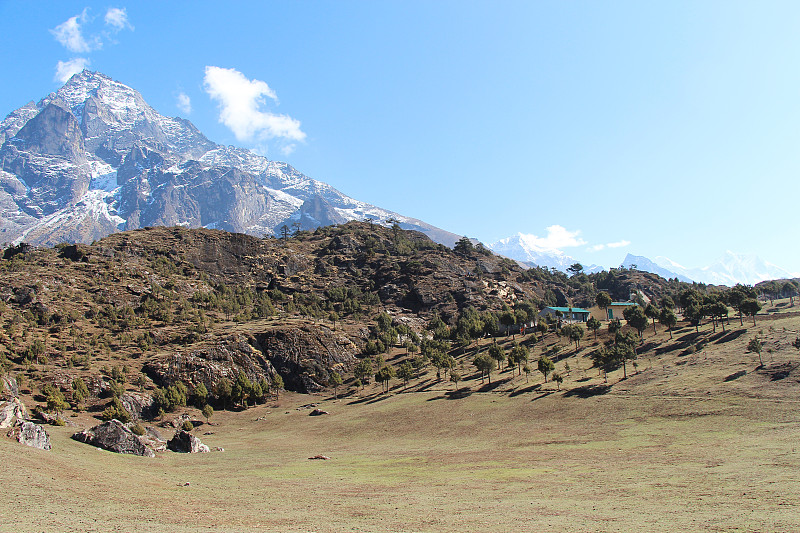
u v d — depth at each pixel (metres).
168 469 62.06
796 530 28.69
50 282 187.25
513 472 54.94
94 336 155.25
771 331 109.44
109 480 47.28
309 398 148.75
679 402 80.81
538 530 32.03
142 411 122.25
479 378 129.62
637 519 33.56
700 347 112.69
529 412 93.44
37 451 53.12
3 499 34.25
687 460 52.78
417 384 137.50
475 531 32.38
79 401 114.50
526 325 189.75
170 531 30.88
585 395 96.81
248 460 73.75
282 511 39.00
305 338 171.00
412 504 41.25
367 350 178.88
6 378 108.38
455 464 62.97
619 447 64.19
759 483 40.44
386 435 93.88
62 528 29.41
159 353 150.00
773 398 73.12
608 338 146.00
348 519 36.16
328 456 77.12
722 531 29.70
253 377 152.50
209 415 125.06
